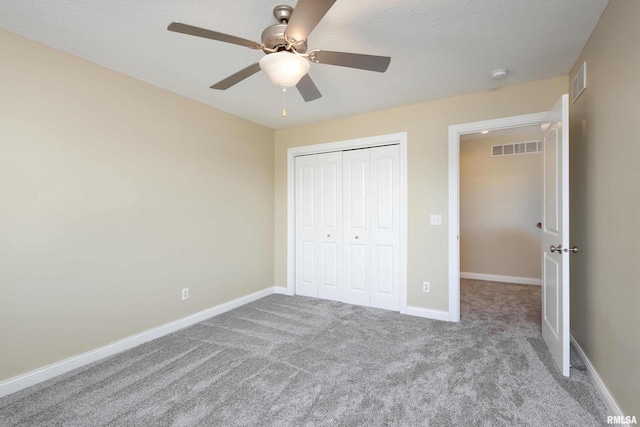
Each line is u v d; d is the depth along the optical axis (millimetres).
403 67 2426
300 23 1368
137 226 2625
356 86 2791
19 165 1972
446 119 3100
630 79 1474
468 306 3588
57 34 1965
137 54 2221
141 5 1687
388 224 3506
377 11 1737
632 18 1450
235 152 3596
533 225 4691
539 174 4652
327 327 2961
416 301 3277
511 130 4539
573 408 1725
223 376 2096
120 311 2504
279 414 1705
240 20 1823
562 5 1713
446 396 1852
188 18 1806
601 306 1832
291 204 4102
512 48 2156
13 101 1948
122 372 2160
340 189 3811
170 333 2846
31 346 2023
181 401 1822
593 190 1972
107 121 2420
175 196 2934
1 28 1896
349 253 3756
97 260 2357
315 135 3900
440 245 3150
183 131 3004
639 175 1392
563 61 2352
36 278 2047
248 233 3789
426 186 3209
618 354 1596
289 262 4121
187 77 2598
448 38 2025
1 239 1903
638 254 1398
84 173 2283
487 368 2160
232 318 3227
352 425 1616
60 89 2156
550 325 2373
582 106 2189
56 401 1833
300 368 2195
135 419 1670
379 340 2654
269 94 2961
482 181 5023
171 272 2896
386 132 3410
